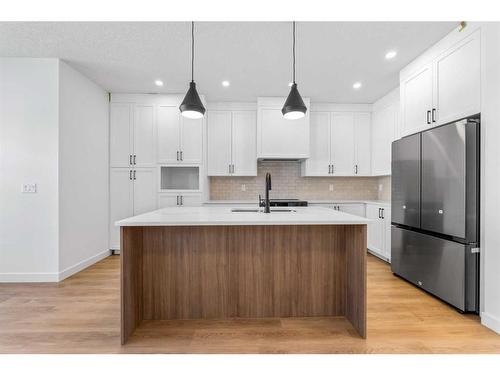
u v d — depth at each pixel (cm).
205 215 212
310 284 224
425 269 267
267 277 222
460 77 238
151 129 417
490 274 203
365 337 189
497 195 197
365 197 494
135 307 204
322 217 198
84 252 355
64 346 181
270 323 212
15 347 180
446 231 238
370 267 358
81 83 347
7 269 305
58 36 262
